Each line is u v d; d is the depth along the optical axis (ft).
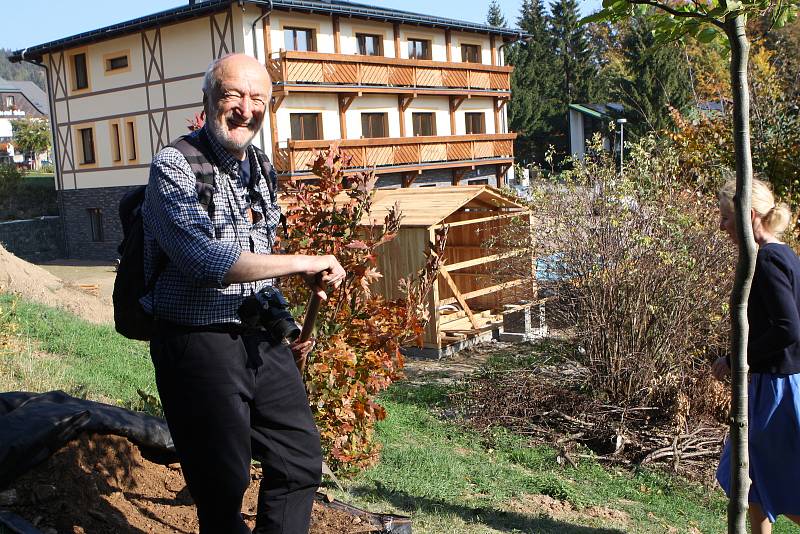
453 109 101.45
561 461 23.93
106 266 92.63
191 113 84.23
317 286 8.95
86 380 21.94
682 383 26.96
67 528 9.92
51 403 11.85
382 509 15.99
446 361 39.04
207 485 8.50
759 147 35.83
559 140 175.01
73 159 98.73
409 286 18.38
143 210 8.36
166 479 12.00
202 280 7.81
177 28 83.56
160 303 8.38
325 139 83.71
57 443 10.92
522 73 180.24
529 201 32.27
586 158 31.17
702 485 23.15
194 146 8.32
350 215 16.79
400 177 92.32
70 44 93.50
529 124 173.06
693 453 25.02
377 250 40.47
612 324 27.96
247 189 8.87
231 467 8.45
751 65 36.58
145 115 89.04
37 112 334.03
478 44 105.70
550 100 179.01
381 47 91.25
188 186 8.03
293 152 76.02
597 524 17.61
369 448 17.94
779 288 12.00
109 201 95.50
